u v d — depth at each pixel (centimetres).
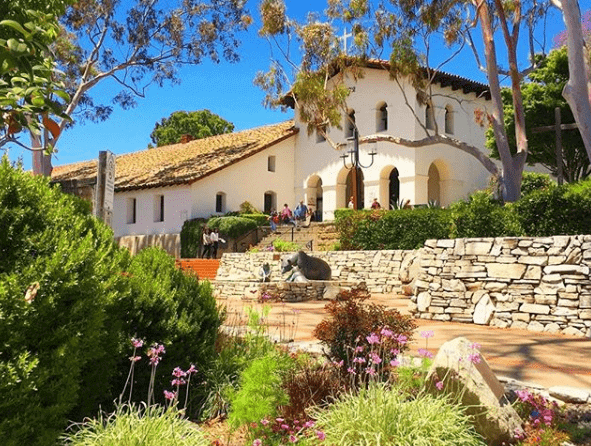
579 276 959
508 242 1061
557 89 2886
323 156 3362
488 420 408
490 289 1070
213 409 479
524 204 1291
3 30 328
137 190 3306
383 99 3102
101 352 355
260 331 674
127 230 3353
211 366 525
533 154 3038
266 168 3378
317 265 1845
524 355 755
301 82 2438
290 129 3512
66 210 371
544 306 991
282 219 3102
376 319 560
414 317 1166
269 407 383
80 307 325
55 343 315
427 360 512
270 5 2445
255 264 2236
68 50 2669
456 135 3144
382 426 370
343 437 362
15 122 333
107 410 450
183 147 4116
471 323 1078
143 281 498
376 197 3088
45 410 303
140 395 479
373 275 1833
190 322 512
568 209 1211
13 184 337
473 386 415
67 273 322
